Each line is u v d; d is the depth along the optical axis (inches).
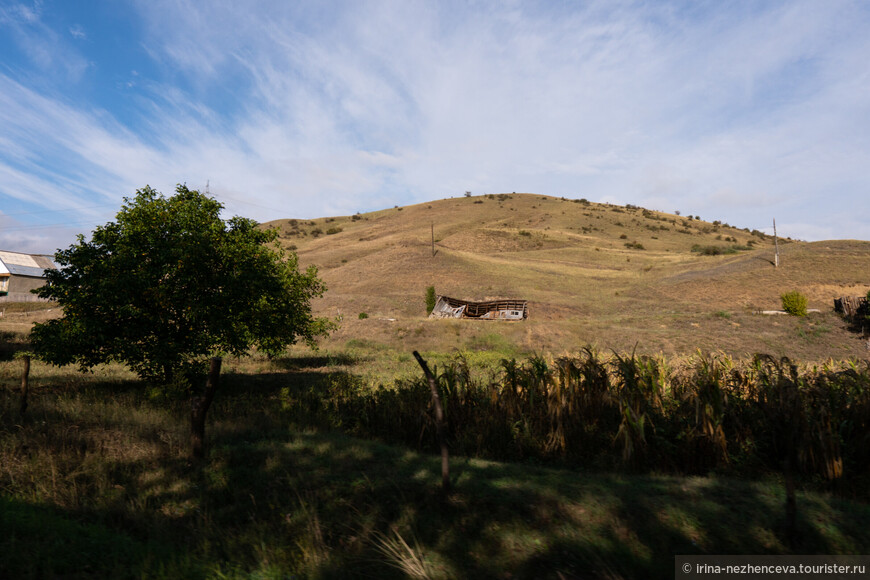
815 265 2257.6
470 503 170.9
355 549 147.1
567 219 5846.5
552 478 197.9
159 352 434.3
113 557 141.1
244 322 525.7
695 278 2329.0
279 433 291.1
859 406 237.5
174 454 239.9
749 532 147.2
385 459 234.8
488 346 1155.9
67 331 425.7
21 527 148.7
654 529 149.1
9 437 240.7
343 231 5959.6
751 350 1082.7
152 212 453.1
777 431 232.1
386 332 1283.2
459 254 3255.4
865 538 145.2
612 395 293.1
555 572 131.6
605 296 2201.0
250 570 137.3
